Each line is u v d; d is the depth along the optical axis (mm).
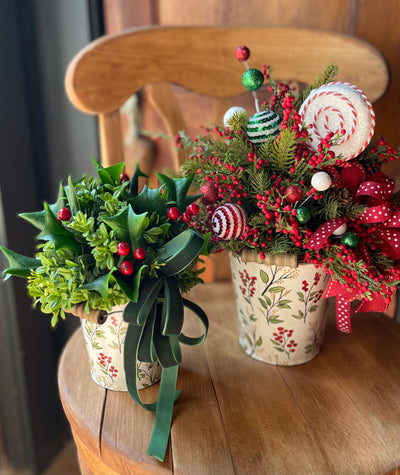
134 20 1017
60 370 638
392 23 927
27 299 1095
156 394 578
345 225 510
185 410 555
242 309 645
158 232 482
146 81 836
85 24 971
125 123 1087
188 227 553
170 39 831
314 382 605
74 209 501
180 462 482
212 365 645
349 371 628
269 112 529
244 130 544
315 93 521
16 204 1017
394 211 535
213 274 938
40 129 1067
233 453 492
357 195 518
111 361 564
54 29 987
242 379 613
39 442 1205
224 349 683
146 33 817
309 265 564
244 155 542
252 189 555
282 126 495
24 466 1224
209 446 501
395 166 929
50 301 481
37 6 976
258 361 653
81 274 469
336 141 508
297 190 486
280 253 543
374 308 575
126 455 496
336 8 942
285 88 562
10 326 1069
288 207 489
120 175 562
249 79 547
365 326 739
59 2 968
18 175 1020
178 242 483
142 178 1031
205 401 570
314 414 547
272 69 873
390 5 917
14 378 1120
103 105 815
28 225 1063
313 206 545
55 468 1251
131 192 558
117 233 463
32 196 1077
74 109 1036
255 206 575
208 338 711
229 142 562
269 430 523
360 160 573
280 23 972
